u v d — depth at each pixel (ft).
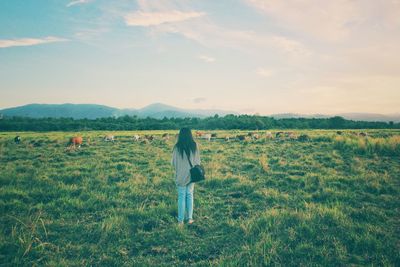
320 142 74.13
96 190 27.25
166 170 38.29
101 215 21.04
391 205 22.54
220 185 30.55
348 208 21.30
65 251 15.60
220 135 121.90
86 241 17.03
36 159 49.11
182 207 19.67
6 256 14.67
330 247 15.66
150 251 15.99
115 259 14.73
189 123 364.17
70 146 71.00
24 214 20.68
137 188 28.09
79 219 20.40
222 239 17.15
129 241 16.93
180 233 17.80
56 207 22.50
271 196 25.41
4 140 86.33
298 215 19.24
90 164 42.80
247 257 14.48
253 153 55.93
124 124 338.13
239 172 37.14
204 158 49.83
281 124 336.49
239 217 20.52
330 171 35.04
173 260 14.99
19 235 16.34
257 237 16.96
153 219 20.22
